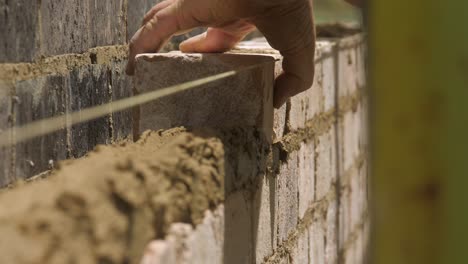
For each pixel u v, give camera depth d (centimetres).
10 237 168
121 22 421
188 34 546
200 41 367
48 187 196
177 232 222
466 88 187
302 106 456
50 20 331
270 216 365
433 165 190
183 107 329
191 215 239
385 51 192
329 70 577
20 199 188
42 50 323
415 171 192
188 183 242
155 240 214
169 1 358
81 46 365
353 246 727
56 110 337
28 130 304
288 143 409
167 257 210
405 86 191
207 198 255
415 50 189
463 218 189
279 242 392
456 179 189
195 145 262
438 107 189
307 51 355
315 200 512
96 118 382
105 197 197
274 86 363
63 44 345
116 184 203
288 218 416
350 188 707
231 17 339
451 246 190
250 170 317
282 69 371
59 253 171
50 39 331
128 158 229
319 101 527
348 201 693
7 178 291
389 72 192
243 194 307
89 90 376
